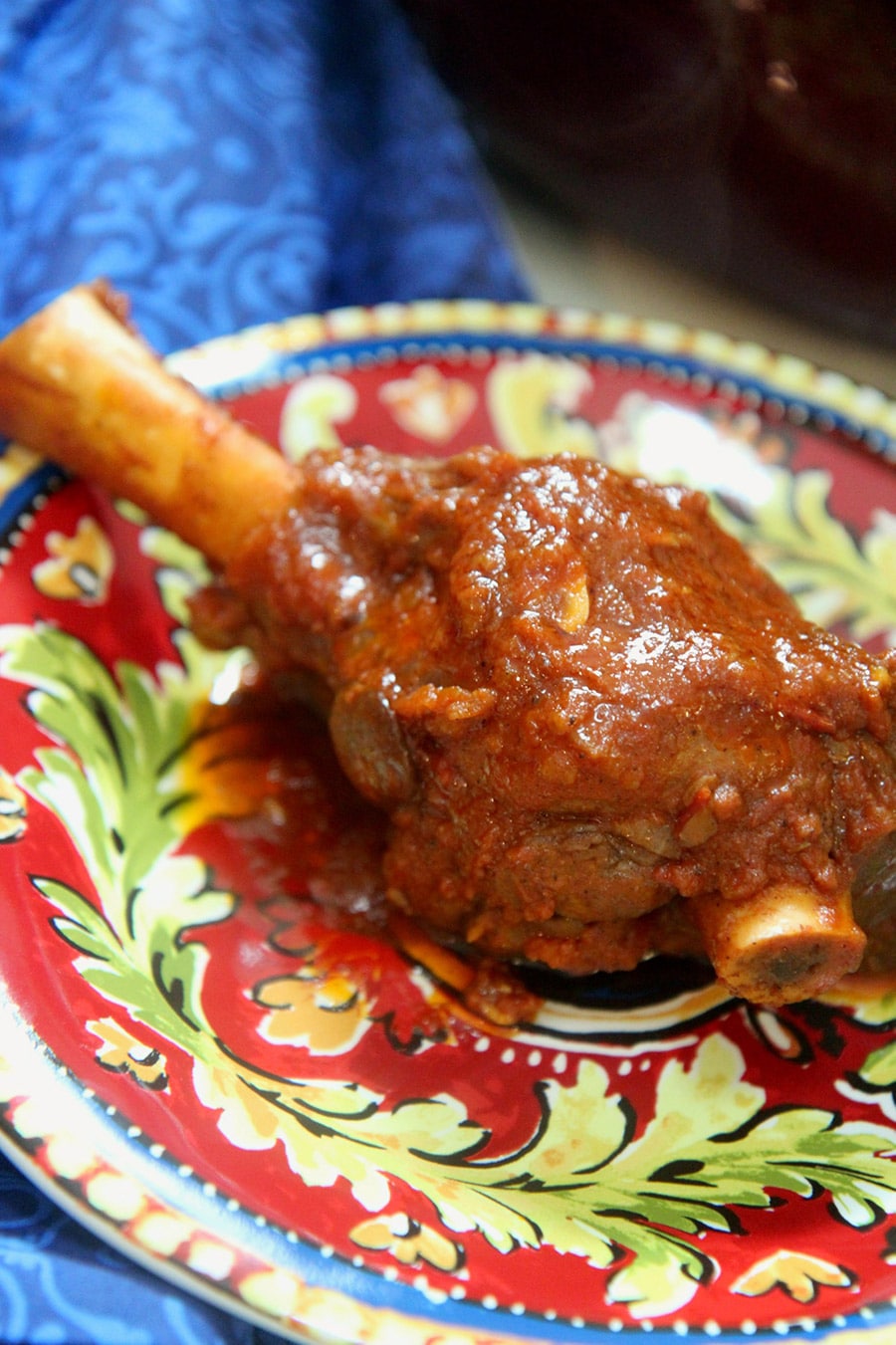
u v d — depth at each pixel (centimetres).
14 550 42
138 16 55
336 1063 38
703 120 57
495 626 37
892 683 37
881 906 38
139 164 52
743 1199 36
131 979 37
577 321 48
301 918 40
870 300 61
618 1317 33
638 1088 38
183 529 41
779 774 36
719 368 48
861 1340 33
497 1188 36
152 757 42
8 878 36
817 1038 39
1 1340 33
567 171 63
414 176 58
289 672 41
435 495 39
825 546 46
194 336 51
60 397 41
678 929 39
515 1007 39
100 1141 33
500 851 37
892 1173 36
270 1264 32
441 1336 32
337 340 47
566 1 56
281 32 59
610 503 38
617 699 36
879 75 54
